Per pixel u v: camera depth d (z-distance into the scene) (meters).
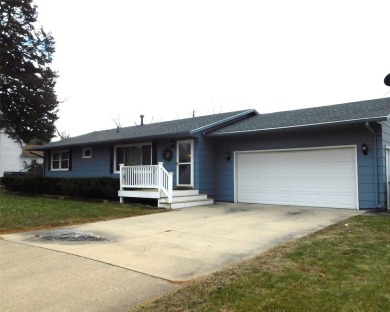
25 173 29.64
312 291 3.80
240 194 13.30
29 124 22.70
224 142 13.76
